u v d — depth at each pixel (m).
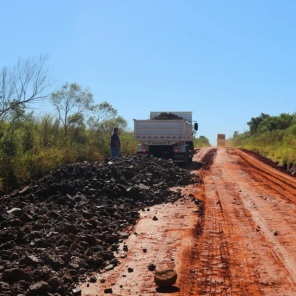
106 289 6.22
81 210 10.85
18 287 5.90
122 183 14.35
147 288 6.36
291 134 40.09
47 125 20.91
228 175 22.14
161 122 25.47
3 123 16.22
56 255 7.20
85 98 24.94
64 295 6.02
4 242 7.89
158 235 9.42
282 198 14.60
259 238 9.19
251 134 91.44
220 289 6.29
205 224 10.54
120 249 8.38
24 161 14.52
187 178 18.84
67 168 14.80
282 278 6.76
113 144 22.61
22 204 10.91
